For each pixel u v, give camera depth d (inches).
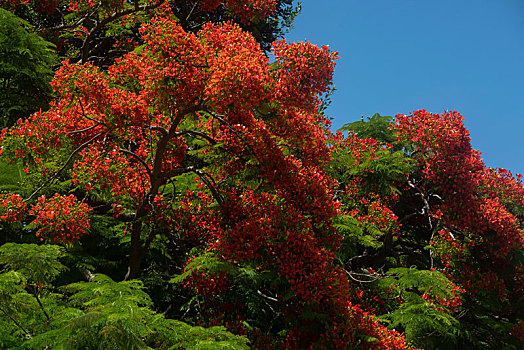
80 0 473.7
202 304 369.1
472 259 496.4
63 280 339.6
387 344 318.0
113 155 322.7
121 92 289.4
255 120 303.4
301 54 294.8
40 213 290.2
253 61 261.7
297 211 291.4
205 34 295.4
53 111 310.2
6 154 301.4
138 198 330.3
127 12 473.7
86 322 164.2
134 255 332.2
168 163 355.9
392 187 459.2
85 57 482.0
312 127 309.7
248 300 384.8
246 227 283.9
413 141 503.8
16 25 380.8
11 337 188.9
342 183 485.7
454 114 508.7
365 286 438.9
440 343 442.3
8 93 394.0
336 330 295.3
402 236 574.6
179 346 195.6
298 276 280.8
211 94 261.6
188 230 340.2
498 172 563.5
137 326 178.2
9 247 207.0
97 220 374.6
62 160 323.0
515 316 505.0
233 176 318.0
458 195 484.7
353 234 378.9
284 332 375.6
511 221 484.7
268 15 529.3
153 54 261.1
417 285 353.4
